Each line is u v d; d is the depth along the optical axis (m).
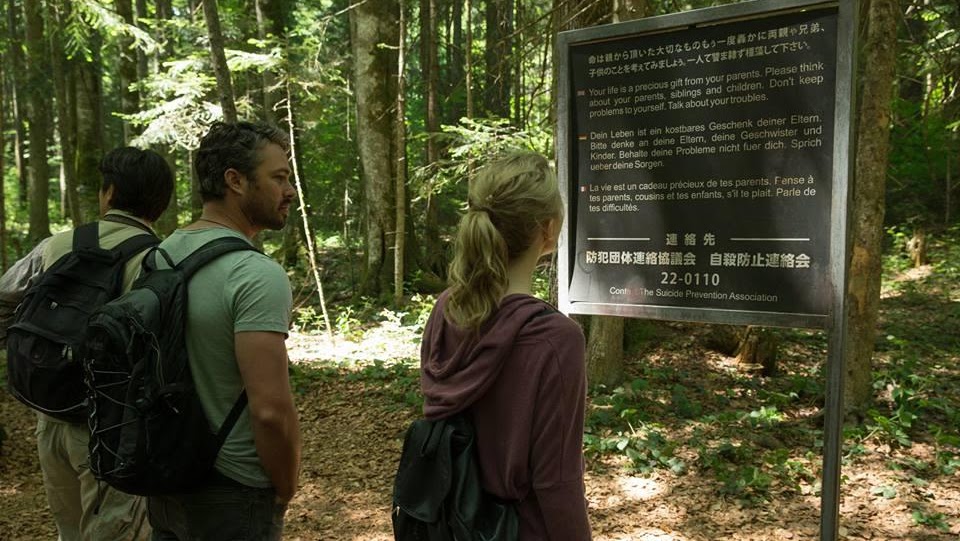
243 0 15.65
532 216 1.64
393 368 8.02
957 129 12.04
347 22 18.25
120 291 2.36
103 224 2.55
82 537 2.51
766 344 8.26
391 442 5.95
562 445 1.54
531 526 1.57
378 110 12.57
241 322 1.91
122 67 15.94
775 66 2.65
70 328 2.26
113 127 28.38
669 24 2.82
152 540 2.15
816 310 2.61
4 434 5.74
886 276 14.98
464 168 8.67
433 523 1.59
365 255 13.07
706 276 2.83
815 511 4.48
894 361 8.52
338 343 9.72
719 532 4.22
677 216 2.90
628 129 2.99
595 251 3.10
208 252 1.97
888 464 5.27
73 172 13.65
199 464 1.90
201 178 2.12
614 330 7.04
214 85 10.73
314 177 15.17
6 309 2.62
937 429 5.91
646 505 4.60
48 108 26.11
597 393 6.89
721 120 2.78
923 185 17.83
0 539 4.25
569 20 6.41
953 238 16.14
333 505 4.80
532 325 1.57
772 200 2.69
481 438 1.60
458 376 1.62
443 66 18.28
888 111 6.05
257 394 1.91
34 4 15.55
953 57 9.47
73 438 2.43
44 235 18.17
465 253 1.64
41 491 5.04
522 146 8.31
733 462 5.24
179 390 1.85
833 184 2.55
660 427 6.00
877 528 4.31
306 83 11.04
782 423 6.27
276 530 2.09
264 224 2.17
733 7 2.68
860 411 6.20
